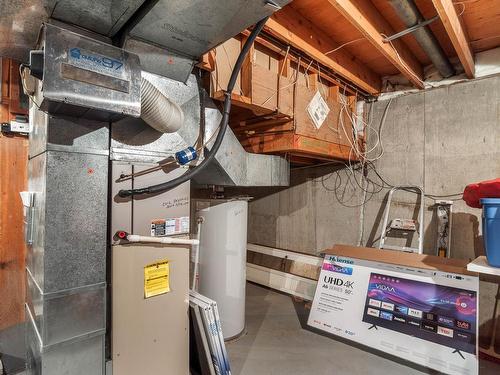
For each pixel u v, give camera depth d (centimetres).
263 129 242
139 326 148
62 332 125
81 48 110
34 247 144
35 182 147
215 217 246
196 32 133
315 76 243
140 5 115
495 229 174
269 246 398
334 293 262
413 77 253
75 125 128
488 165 243
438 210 260
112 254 139
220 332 176
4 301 221
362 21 177
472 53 242
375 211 305
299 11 197
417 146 280
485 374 207
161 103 138
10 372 191
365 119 314
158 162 156
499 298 234
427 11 192
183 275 167
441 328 209
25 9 111
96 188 134
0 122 215
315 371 204
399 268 241
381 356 223
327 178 341
